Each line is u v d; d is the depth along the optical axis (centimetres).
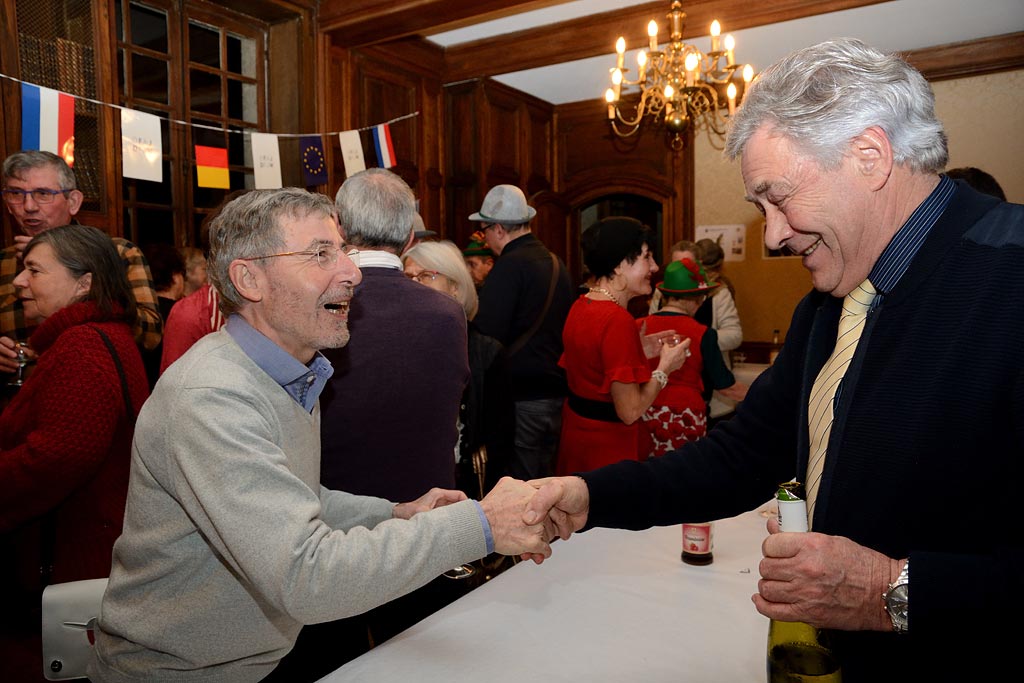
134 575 103
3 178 250
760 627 105
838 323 92
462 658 98
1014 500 71
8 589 253
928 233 77
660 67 417
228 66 401
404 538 90
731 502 109
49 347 163
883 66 77
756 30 472
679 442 254
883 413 76
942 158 78
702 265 426
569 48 493
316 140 396
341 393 138
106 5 318
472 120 545
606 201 677
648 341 240
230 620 101
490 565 161
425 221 527
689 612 111
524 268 284
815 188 78
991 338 70
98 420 151
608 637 103
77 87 309
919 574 68
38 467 146
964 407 71
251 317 105
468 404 200
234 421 91
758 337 596
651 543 140
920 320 75
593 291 227
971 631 67
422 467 148
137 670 104
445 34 514
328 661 135
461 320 158
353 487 141
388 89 487
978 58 502
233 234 101
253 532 86
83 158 315
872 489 77
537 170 630
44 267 163
